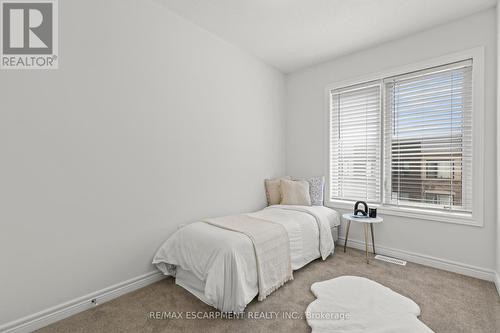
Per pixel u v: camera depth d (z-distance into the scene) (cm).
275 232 212
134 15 201
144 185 210
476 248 225
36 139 155
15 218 148
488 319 163
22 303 151
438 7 216
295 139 365
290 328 156
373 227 290
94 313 172
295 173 366
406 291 199
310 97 348
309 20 239
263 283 188
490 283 212
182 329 155
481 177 221
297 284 213
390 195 284
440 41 243
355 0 209
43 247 158
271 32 262
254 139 322
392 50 274
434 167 254
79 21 172
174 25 230
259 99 328
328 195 330
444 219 240
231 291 169
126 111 197
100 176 183
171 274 220
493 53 215
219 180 276
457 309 174
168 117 227
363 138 305
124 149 197
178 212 236
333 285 207
